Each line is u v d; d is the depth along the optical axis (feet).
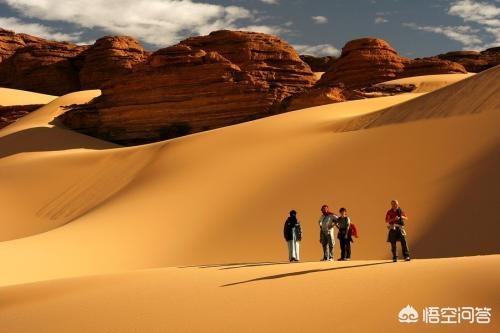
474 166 86.94
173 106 223.10
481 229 73.87
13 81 417.49
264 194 104.47
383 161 99.14
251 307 34.50
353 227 59.36
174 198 114.42
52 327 35.73
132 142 224.33
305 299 34.65
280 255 85.61
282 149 123.65
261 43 268.62
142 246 98.17
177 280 45.83
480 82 112.47
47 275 88.58
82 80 389.19
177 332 31.78
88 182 154.20
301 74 265.54
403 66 281.33
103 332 33.42
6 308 43.42
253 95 219.20
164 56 226.17
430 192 85.46
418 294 32.35
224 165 124.57
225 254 89.56
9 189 160.25
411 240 77.30
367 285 35.76
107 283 48.34
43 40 480.23
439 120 105.70
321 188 98.63
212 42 270.67
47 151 202.28
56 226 140.05
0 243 103.40
